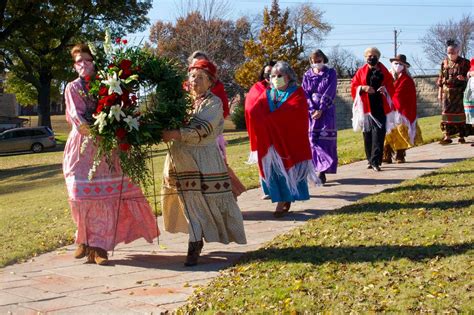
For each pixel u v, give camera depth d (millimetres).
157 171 18672
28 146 44219
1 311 5852
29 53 50406
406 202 8961
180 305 5816
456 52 15297
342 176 12039
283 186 8875
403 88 13250
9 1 41656
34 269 7207
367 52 12383
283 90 8977
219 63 65938
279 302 5547
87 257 7383
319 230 7871
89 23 47594
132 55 6766
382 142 12375
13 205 14648
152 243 7887
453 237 6859
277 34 55250
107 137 6586
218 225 7031
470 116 14766
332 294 5590
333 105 11195
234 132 49656
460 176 10641
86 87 6887
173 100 6773
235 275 6453
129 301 5961
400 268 6059
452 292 5316
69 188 7113
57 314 5719
